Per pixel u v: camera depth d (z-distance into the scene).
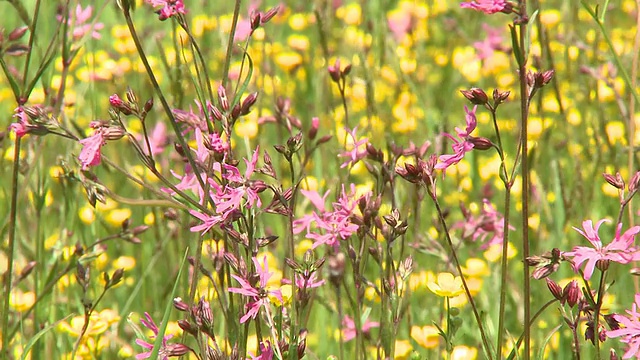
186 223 4.06
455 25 8.23
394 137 6.86
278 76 8.06
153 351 2.96
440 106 7.79
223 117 3.21
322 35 5.57
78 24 5.02
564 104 6.51
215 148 3.12
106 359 4.70
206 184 3.21
